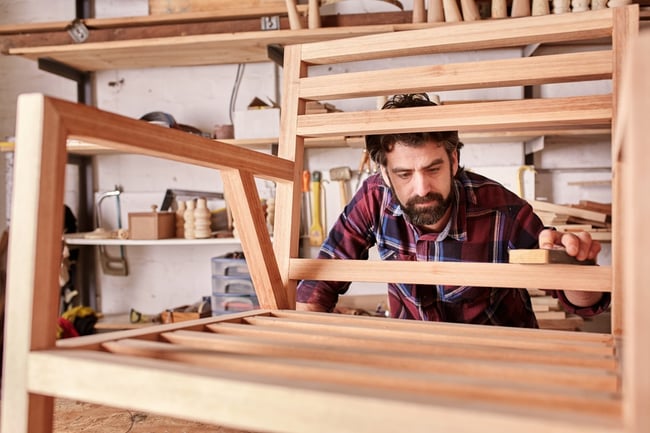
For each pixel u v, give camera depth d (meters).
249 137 2.37
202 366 0.47
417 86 0.82
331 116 0.87
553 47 2.39
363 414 0.35
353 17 2.23
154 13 2.34
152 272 2.78
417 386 0.40
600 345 0.55
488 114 0.77
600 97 0.73
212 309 2.43
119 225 2.78
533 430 0.31
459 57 2.50
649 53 0.29
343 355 0.49
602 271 0.69
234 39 2.17
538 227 1.24
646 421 0.28
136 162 2.78
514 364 0.46
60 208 0.51
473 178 1.29
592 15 0.74
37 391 0.47
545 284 0.72
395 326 0.66
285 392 0.37
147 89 2.75
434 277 0.77
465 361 0.46
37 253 0.49
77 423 0.78
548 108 0.75
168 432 0.75
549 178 2.51
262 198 2.62
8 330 0.49
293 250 0.87
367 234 1.38
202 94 2.72
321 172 2.59
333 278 0.83
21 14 2.85
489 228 1.25
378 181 1.36
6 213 2.69
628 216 0.30
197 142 0.66
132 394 0.43
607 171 2.48
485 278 0.75
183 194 2.62
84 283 2.80
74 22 2.29
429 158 1.12
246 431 0.75
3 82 2.87
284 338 0.60
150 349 0.50
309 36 2.16
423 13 2.17
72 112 0.51
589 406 0.35
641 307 0.29
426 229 1.27
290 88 0.90
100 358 0.46
